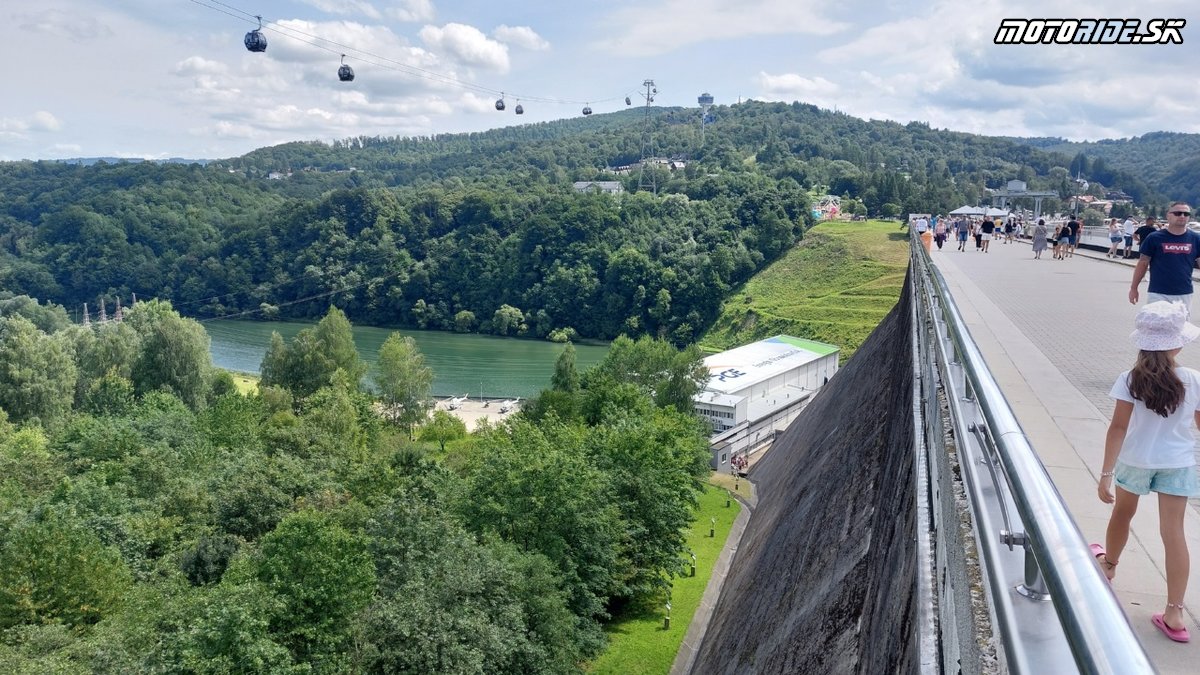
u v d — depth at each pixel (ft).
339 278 629.51
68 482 134.51
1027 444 13.74
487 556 106.01
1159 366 16.66
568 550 124.47
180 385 271.28
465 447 233.35
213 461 172.96
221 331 565.94
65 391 245.65
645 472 147.95
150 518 129.49
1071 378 42.57
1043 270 102.17
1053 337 55.06
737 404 264.11
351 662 89.66
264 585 92.12
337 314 317.22
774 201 600.39
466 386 402.52
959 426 23.21
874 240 550.36
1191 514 23.13
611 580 129.80
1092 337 54.70
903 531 36.35
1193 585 18.33
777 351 349.82
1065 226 122.11
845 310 449.06
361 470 156.66
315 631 88.58
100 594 101.35
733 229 593.83
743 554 118.21
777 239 565.53
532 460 130.52
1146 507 23.65
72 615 97.91
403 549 110.22
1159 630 16.65
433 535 111.14
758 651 62.90
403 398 290.56
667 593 141.08
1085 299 74.08
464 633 93.50
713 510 186.80
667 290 528.22
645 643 126.21
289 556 95.20
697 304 524.52
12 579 98.02
